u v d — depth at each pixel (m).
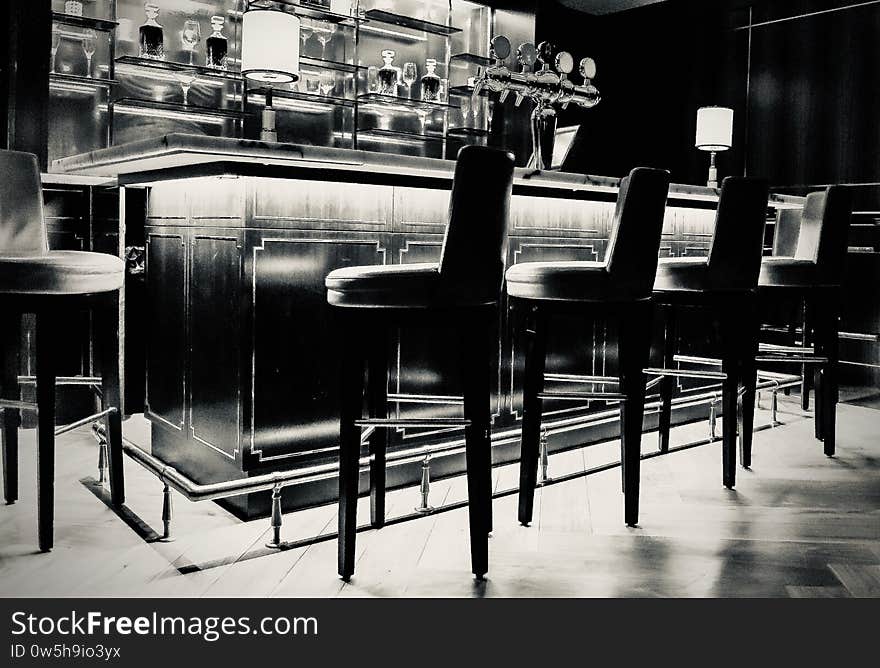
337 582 2.15
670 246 3.98
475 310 2.15
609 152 6.84
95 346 3.99
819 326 3.68
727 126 4.35
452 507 2.78
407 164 2.60
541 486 3.09
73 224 3.85
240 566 2.25
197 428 2.86
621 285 2.50
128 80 4.74
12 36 4.00
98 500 2.82
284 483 2.45
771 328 5.32
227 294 2.63
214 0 5.07
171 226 2.99
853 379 5.34
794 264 3.50
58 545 2.39
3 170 2.38
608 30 6.80
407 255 2.93
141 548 2.38
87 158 2.85
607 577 2.22
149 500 2.83
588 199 3.32
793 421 4.41
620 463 3.42
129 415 4.06
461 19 6.39
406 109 6.03
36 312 2.25
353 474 2.14
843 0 5.40
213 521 2.63
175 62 4.86
